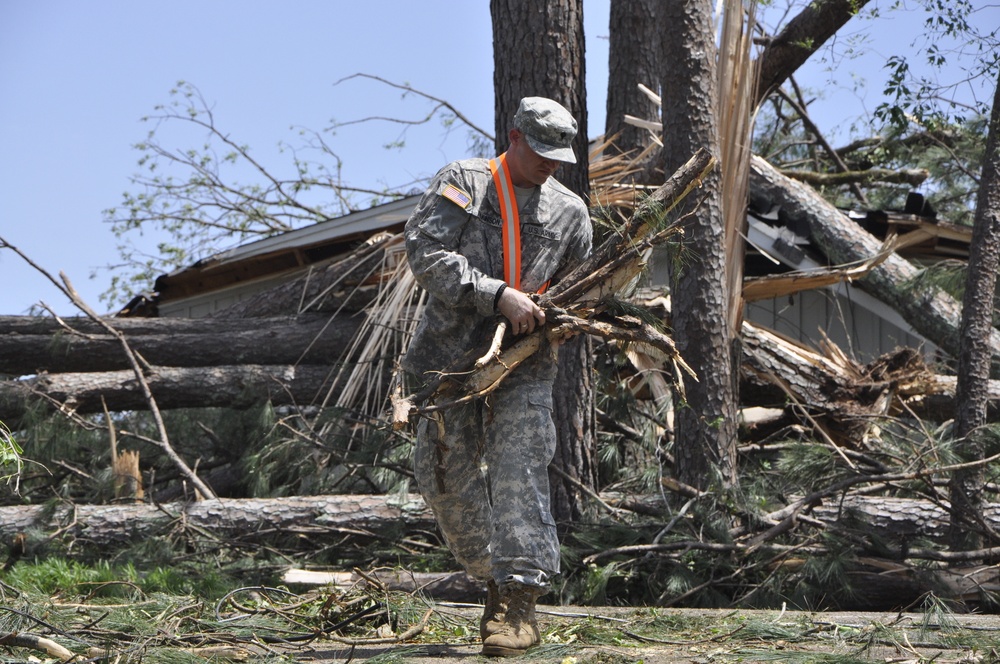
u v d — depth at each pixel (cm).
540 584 923
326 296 2480
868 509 1719
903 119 2169
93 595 1543
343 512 1847
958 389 1864
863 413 2175
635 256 1016
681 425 1789
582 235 1014
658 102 2436
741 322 1947
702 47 1814
